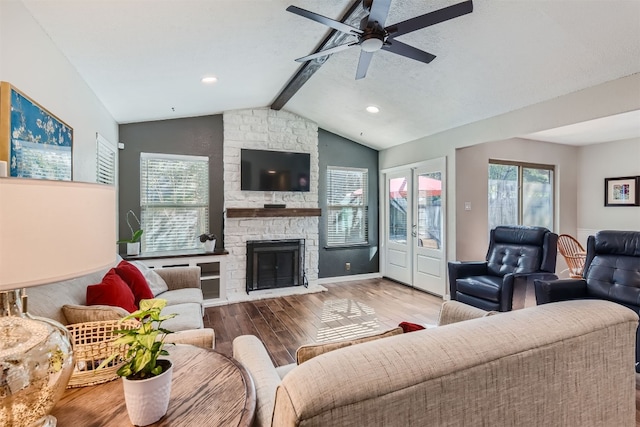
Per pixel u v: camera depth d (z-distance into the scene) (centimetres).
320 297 448
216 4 204
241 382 104
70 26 194
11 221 71
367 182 577
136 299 238
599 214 553
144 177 423
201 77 320
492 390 85
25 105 163
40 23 185
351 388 68
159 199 431
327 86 390
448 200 439
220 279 420
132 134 416
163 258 387
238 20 229
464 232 441
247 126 468
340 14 243
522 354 89
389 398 71
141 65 266
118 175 406
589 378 103
